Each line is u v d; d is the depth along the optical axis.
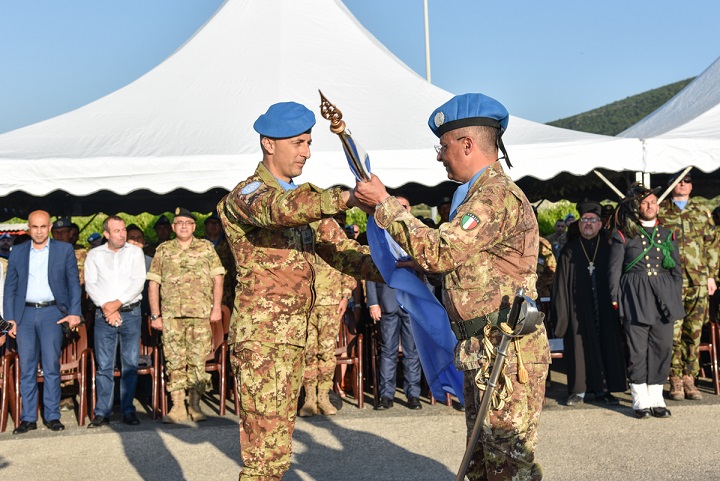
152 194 12.63
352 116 8.78
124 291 7.52
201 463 6.09
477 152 3.49
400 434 6.77
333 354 7.67
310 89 9.35
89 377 8.23
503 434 3.37
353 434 6.81
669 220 7.97
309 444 6.52
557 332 7.75
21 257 7.36
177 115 8.95
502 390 3.34
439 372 3.84
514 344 3.36
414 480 5.48
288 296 3.92
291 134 3.92
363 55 10.16
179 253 7.71
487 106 3.48
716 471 5.46
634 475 5.43
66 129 8.83
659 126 10.91
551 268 6.87
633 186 7.34
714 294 8.81
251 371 3.88
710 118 9.33
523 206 3.40
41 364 8.20
